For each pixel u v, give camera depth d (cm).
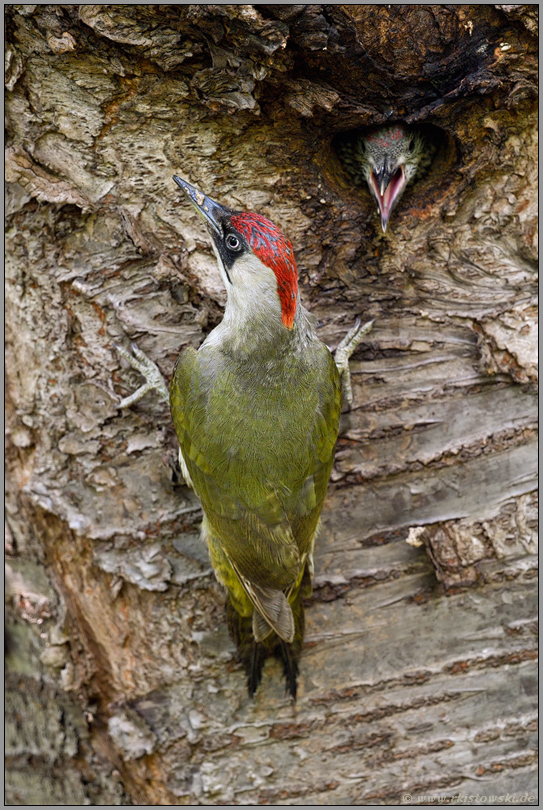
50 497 877
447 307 861
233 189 820
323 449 797
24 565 973
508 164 826
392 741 898
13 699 1052
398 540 880
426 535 866
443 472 873
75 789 1011
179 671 887
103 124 787
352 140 878
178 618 880
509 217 842
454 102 778
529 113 798
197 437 789
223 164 809
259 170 815
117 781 984
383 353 867
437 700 895
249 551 781
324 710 891
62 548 905
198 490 801
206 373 796
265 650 878
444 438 870
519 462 873
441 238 852
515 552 874
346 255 851
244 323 768
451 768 902
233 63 727
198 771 895
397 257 855
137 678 896
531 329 851
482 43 759
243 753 893
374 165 841
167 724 895
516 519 870
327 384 802
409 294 862
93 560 879
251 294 754
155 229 822
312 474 792
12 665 1047
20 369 864
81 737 993
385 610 888
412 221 852
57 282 831
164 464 862
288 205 830
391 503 878
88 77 766
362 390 870
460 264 855
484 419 870
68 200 799
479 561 869
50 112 782
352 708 893
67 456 871
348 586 881
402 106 793
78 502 877
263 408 779
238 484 777
